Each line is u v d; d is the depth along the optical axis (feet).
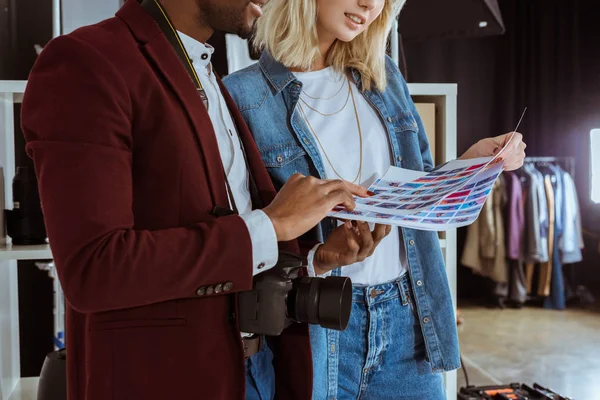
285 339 3.37
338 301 2.96
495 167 3.75
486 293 20.17
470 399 7.98
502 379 12.20
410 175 4.03
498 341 15.12
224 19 2.99
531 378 12.29
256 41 4.96
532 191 18.15
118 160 2.50
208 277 2.60
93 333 2.67
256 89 4.66
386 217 3.27
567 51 20.27
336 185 2.93
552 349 14.38
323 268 3.92
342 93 4.82
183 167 2.72
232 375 2.83
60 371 5.35
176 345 2.68
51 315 8.43
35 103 2.49
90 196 2.40
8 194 6.76
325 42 4.79
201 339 2.73
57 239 2.40
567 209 18.49
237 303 2.88
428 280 4.78
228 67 7.20
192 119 2.78
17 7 7.73
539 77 20.36
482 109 20.47
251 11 3.00
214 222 2.65
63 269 2.41
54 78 2.49
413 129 4.90
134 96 2.64
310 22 4.55
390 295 4.65
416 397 4.80
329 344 4.49
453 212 3.41
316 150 4.58
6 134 6.77
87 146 2.43
